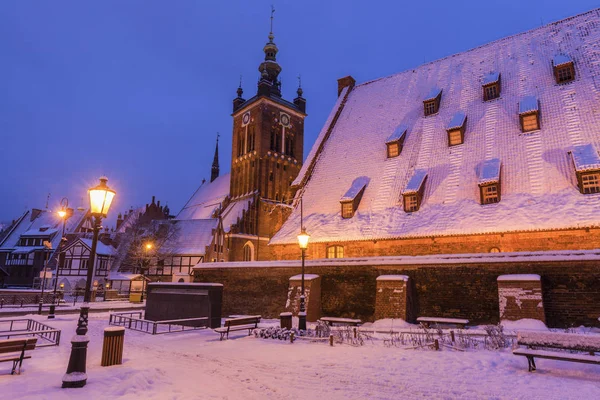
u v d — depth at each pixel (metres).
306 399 9.13
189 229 64.00
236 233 61.41
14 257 77.25
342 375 11.29
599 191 24.73
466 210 28.55
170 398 8.98
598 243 23.48
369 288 25.03
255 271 29.50
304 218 37.94
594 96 29.31
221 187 83.69
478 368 11.64
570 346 11.10
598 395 9.00
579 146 27.03
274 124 70.94
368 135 41.72
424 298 22.95
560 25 36.69
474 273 21.75
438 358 13.06
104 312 32.97
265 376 11.33
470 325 21.19
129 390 9.40
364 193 35.66
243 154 71.75
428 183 32.31
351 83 51.47
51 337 18.69
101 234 82.44
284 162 70.94
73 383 9.54
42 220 83.88
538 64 34.75
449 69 41.72
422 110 39.31
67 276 66.12
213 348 16.22
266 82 71.12
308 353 14.63
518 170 28.61
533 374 10.91
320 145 44.84
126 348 16.45
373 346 15.60
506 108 33.22
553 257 19.69
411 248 29.64
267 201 66.69
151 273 61.16
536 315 18.42
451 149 33.56
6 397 8.63
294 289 26.47
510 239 26.02
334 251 33.81
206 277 31.47
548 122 29.97
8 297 37.69
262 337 18.83
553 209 25.27
